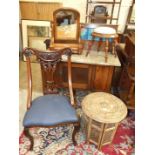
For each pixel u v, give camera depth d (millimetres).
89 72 1912
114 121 1273
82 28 1864
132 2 2855
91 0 2949
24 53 1314
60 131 1690
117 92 2201
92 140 1528
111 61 1807
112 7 2957
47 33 3064
